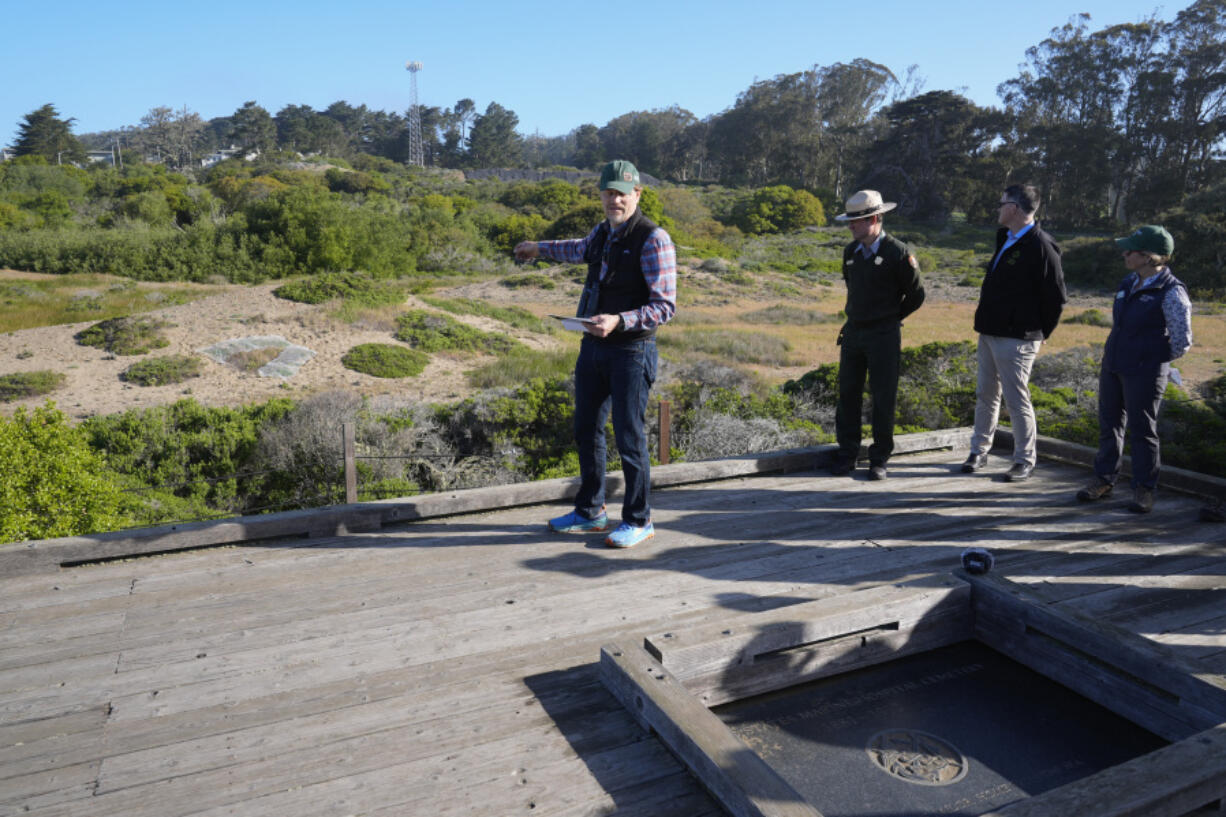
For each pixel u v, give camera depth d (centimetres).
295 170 9169
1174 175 6944
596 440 326
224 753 185
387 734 194
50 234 3853
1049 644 235
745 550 315
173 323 1873
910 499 383
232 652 233
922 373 1192
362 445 995
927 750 204
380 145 14388
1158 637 240
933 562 302
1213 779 151
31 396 1490
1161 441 699
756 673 224
